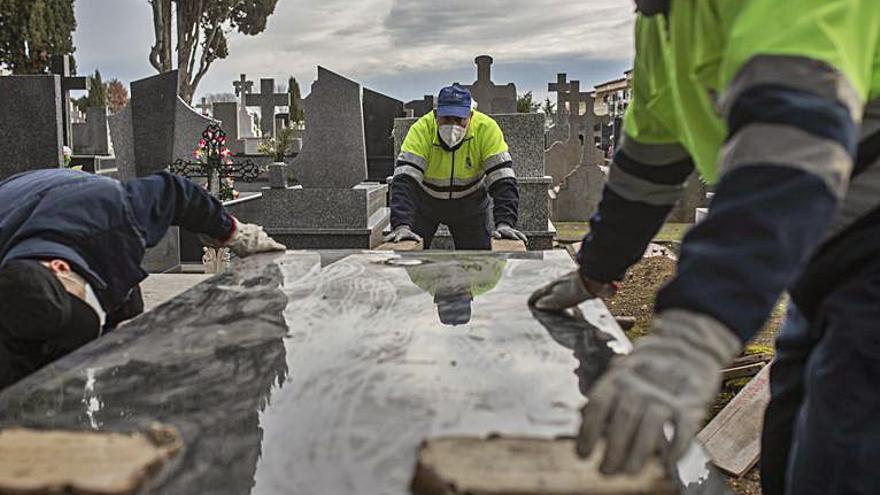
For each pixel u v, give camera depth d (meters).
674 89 1.25
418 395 1.22
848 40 0.94
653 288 5.67
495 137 4.27
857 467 1.12
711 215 0.88
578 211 11.59
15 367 1.85
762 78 0.91
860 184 1.11
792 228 0.82
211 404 1.21
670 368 0.78
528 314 1.76
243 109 22.03
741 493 2.59
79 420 1.15
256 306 1.86
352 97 6.70
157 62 24.95
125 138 8.88
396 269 2.36
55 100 6.26
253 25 28.80
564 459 0.89
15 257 1.89
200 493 0.92
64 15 21.33
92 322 1.89
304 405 1.20
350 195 6.62
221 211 2.48
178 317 1.76
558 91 17.00
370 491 0.92
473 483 0.83
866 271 1.13
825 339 1.18
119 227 2.04
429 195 4.40
